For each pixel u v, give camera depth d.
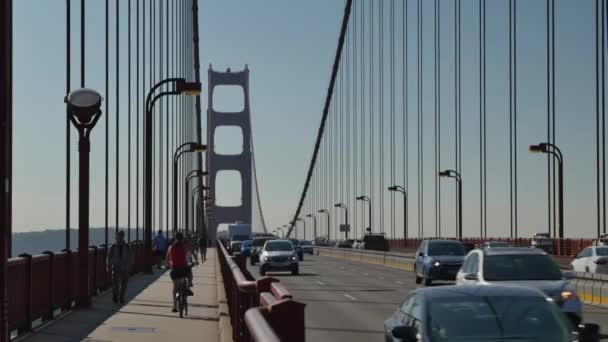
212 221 166.50
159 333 18.36
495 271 18.12
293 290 35.25
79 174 23.84
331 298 30.73
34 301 19.39
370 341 18.25
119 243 26.55
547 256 18.47
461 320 10.02
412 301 10.89
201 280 41.25
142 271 49.81
